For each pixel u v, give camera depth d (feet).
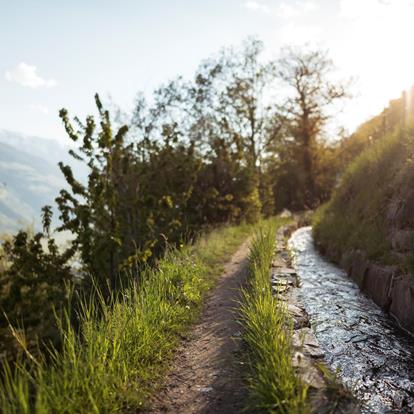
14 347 20.88
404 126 43.93
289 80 140.15
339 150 151.23
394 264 27.02
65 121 30.30
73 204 30.32
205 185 64.39
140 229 38.11
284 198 159.02
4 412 11.25
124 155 36.45
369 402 14.42
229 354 17.33
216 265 35.96
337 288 30.60
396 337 21.27
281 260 35.60
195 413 13.24
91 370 13.51
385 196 36.11
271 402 12.39
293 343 16.69
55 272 28.89
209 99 97.76
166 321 20.31
